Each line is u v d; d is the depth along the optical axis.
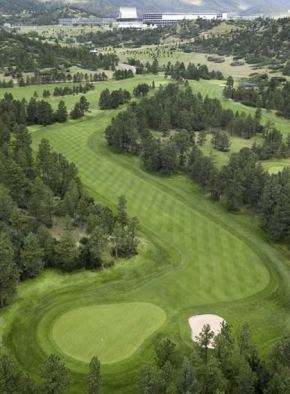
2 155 121.88
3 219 100.06
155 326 76.69
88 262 92.44
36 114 189.50
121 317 78.69
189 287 89.69
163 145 155.62
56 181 119.56
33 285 85.44
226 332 67.75
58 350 69.88
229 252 104.25
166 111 189.62
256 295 88.62
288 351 62.56
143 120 179.75
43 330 74.38
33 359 68.25
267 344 74.62
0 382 53.84
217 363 59.47
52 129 187.12
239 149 172.12
